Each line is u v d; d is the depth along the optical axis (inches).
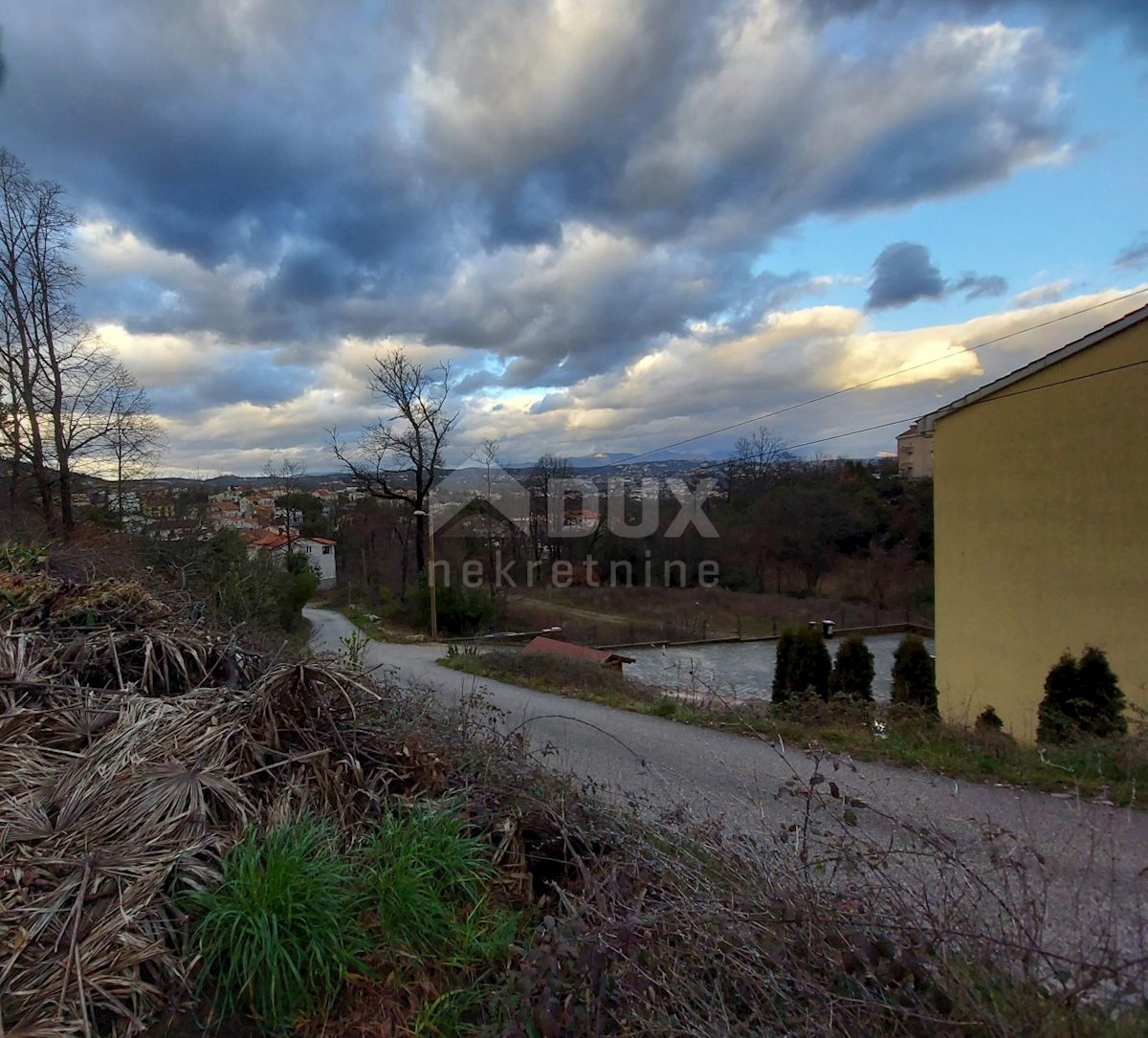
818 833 104.3
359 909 79.5
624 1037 60.9
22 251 610.5
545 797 111.9
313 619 1151.6
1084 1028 58.2
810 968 64.4
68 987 63.3
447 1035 70.1
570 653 627.8
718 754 234.7
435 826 92.7
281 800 93.7
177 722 106.9
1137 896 96.4
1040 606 358.6
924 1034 57.5
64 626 143.6
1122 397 316.2
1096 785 185.3
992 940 63.1
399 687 205.5
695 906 72.2
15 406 599.2
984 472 395.9
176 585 294.5
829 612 1100.5
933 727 264.7
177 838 82.8
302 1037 68.0
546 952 64.9
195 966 70.5
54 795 89.6
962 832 153.0
